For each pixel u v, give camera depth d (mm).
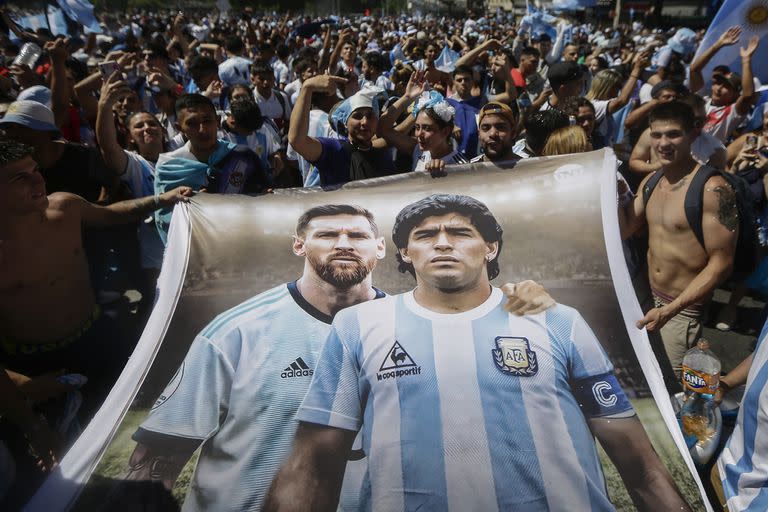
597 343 1908
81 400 2451
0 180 2113
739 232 2480
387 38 15906
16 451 2121
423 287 2053
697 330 2605
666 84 4062
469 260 2123
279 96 5500
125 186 3332
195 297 2133
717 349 3605
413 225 2246
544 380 1796
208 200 2441
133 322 3354
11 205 2164
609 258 2127
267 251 2242
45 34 8281
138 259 3262
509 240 2178
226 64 6109
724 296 4246
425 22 27906
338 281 2096
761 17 5078
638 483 1599
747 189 2486
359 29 20578
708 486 2135
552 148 2826
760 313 3947
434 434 1676
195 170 3055
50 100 3900
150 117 3529
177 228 2375
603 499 1569
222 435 1735
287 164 4641
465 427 1684
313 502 1584
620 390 1812
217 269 2207
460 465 1617
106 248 2963
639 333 1957
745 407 1923
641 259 3031
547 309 1979
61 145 3008
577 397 1777
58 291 2416
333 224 2271
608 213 2248
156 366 1931
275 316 2014
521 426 1688
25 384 2195
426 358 1837
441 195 2342
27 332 2395
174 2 30734
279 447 1695
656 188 2672
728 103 4789
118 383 1891
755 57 5320
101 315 2695
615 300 2027
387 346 1879
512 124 2887
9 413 2004
